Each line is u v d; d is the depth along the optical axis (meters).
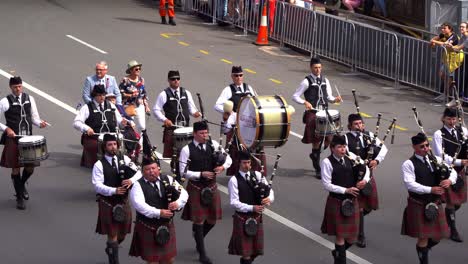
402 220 32.34
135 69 39.28
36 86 49.97
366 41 55.56
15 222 33.12
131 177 28.81
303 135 42.41
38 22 65.94
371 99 50.34
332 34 58.19
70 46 59.34
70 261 29.98
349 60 57.03
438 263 30.36
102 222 28.97
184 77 53.03
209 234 32.38
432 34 51.19
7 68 53.28
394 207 35.12
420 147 29.20
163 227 26.91
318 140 37.78
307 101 38.47
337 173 29.06
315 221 33.62
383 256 30.78
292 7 61.16
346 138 32.34
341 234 29.03
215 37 64.25
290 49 61.84
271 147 39.47
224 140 41.69
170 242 27.16
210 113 46.31
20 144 33.50
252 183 27.95
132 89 39.19
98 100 36.00
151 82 51.56
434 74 50.69
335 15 61.75
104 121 35.91
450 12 53.12
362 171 29.12
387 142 42.84
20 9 70.06
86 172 38.38
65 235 32.03
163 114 36.47
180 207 26.97
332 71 56.53
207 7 69.31
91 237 31.89
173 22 67.38
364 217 34.19
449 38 49.81
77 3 73.31
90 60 56.06
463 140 32.38
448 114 32.41
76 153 40.56
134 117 39.44
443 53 48.94
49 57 56.31
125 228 29.14
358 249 31.36
